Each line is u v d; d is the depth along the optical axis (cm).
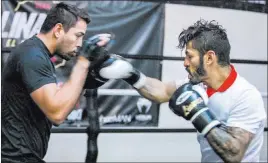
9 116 189
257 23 489
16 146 188
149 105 429
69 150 445
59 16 185
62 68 337
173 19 459
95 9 399
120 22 407
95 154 313
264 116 182
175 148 477
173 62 463
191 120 172
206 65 177
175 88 221
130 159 464
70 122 399
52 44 188
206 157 200
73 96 180
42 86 179
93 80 201
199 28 178
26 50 184
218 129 168
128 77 210
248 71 490
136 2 410
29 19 378
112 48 405
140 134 465
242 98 179
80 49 188
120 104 420
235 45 485
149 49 416
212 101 185
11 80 188
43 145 197
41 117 192
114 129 334
